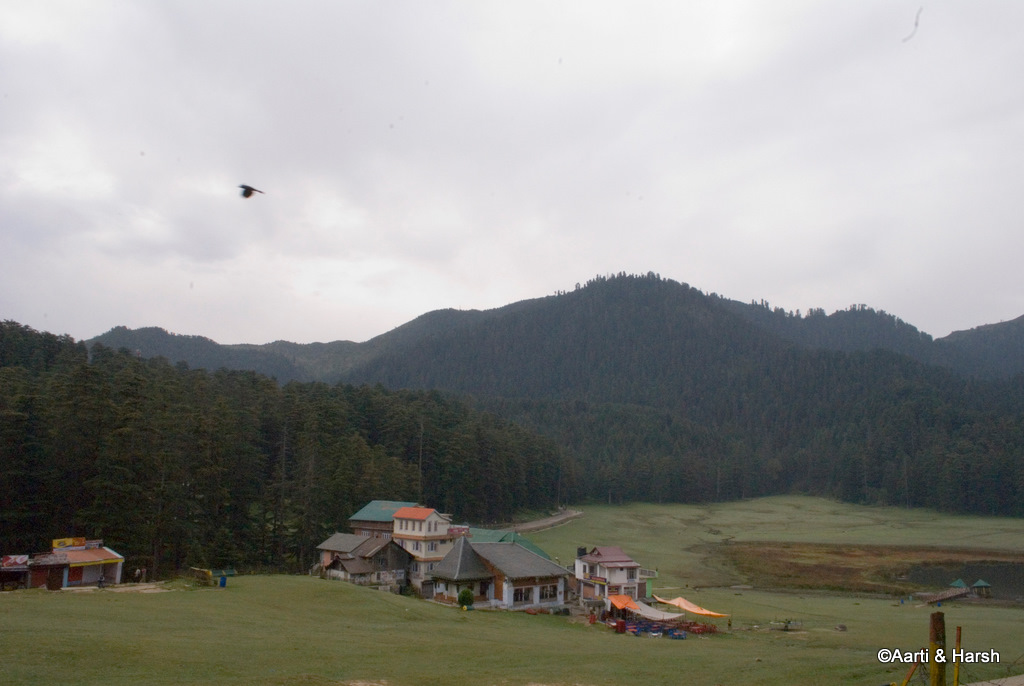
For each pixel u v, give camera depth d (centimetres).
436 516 7056
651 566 8762
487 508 13238
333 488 7888
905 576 8362
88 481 5472
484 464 12725
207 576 4781
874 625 5034
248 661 2414
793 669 2748
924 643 4081
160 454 5978
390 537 7138
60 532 5822
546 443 17138
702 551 10450
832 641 4184
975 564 9238
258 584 4694
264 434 9338
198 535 6456
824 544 11212
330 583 4862
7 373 7438
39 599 3453
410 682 2281
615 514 16475
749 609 5941
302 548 7381
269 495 7581
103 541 5169
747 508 18262
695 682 2488
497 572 5731
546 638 3859
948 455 17375
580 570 6347
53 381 7050
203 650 2522
